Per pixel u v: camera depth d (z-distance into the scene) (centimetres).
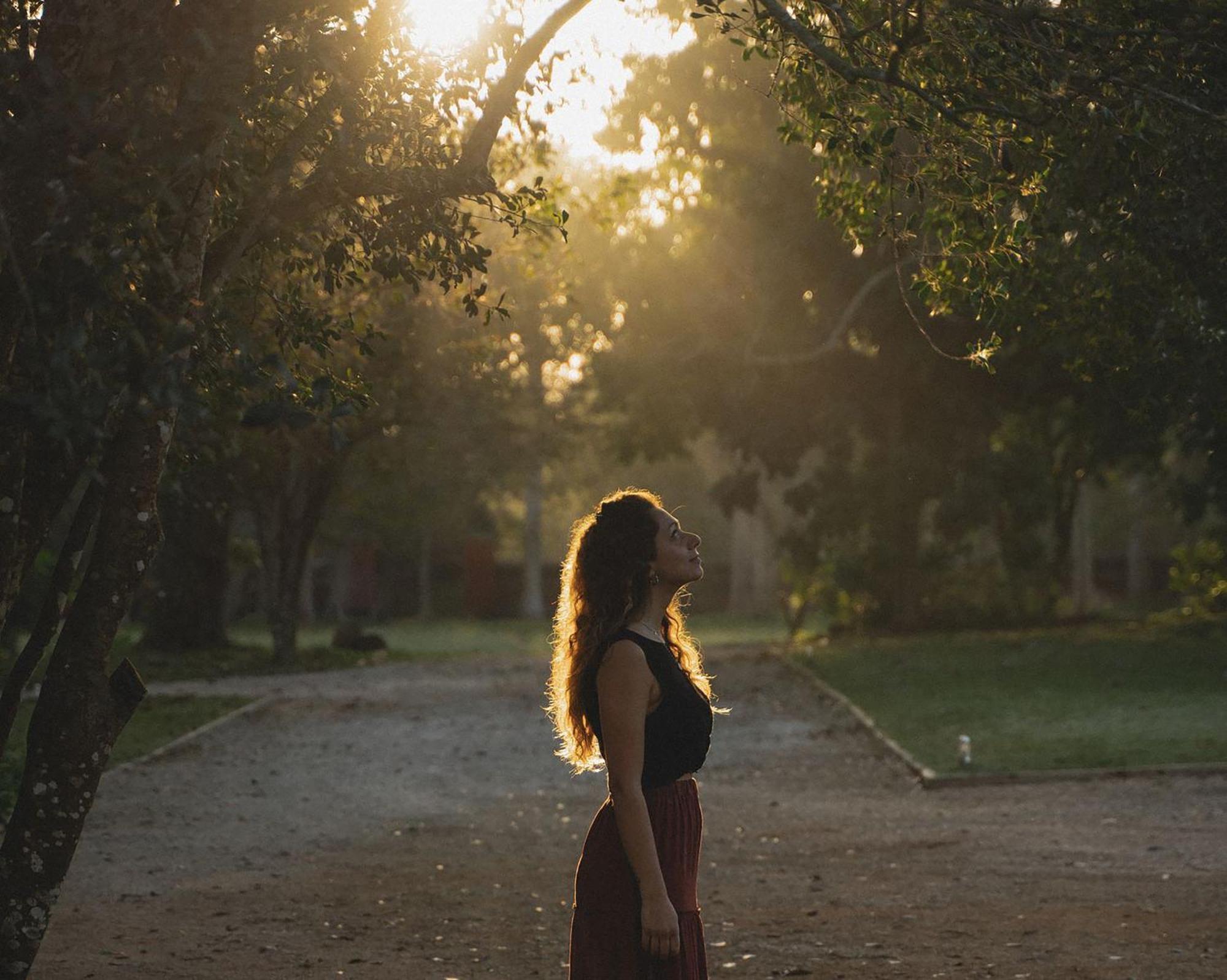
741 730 1927
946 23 576
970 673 2394
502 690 2580
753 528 6269
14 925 462
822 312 3125
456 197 575
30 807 464
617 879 385
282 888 941
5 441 478
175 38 436
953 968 703
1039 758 1439
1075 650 2717
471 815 1267
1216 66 595
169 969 724
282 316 642
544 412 4284
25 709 2059
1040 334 862
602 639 391
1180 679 2144
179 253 470
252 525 5172
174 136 420
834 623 3788
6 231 379
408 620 6556
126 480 469
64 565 499
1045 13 564
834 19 562
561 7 565
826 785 1416
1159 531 7488
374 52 541
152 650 3556
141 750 1714
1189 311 764
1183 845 1010
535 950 769
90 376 367
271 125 586
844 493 3591
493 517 7319
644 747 381
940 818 1180
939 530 3594
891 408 3366
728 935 791
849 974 700
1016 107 631
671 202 2944
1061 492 3791
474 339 1571
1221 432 1179
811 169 2727
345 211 567
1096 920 794
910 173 654
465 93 574
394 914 861
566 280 1354
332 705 2319
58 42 466
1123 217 705
